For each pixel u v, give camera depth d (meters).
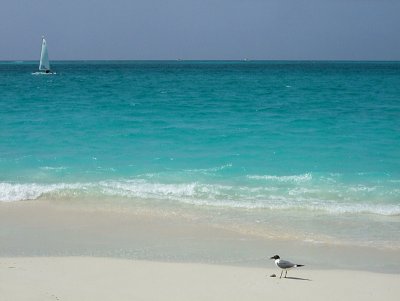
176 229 15.98
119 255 13.79
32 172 22.27
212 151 26.12
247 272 12.47
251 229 15.97
